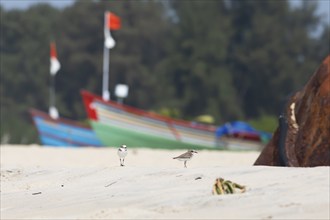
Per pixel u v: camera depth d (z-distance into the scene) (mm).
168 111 193375
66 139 132500
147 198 35281
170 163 70500
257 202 31359
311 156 44562
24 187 45062
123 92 161250
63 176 46156
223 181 34344
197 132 130250
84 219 32031
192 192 35156
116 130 127750
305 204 30312
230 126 131875
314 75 46500
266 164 47469
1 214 35969
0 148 87750
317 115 44750
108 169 44969
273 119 178375
